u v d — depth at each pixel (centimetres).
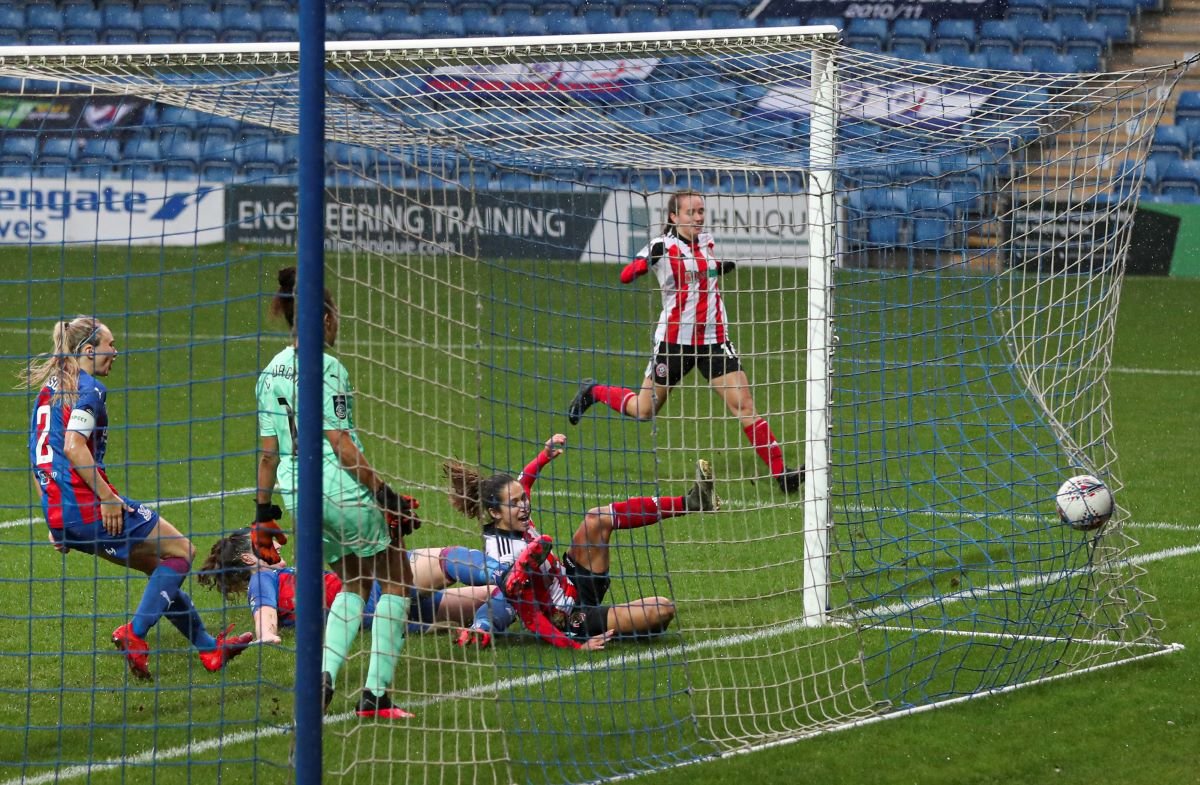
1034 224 2145
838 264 2197
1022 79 1906
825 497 2028
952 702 1669
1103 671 1762
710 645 1912
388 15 8262
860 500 2222
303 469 1223
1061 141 2236
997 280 2144
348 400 1483
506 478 1891
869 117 1983
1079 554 2116
